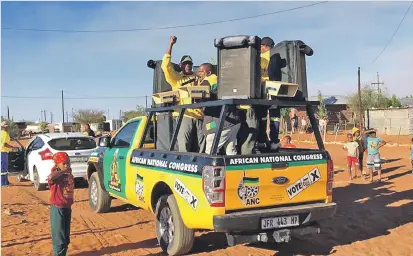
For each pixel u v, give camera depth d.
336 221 8.58
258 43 5.94
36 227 8.42
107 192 9.31
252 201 5.79
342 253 6.66
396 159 19.34
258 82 6.02
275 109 7.18
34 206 10.66
